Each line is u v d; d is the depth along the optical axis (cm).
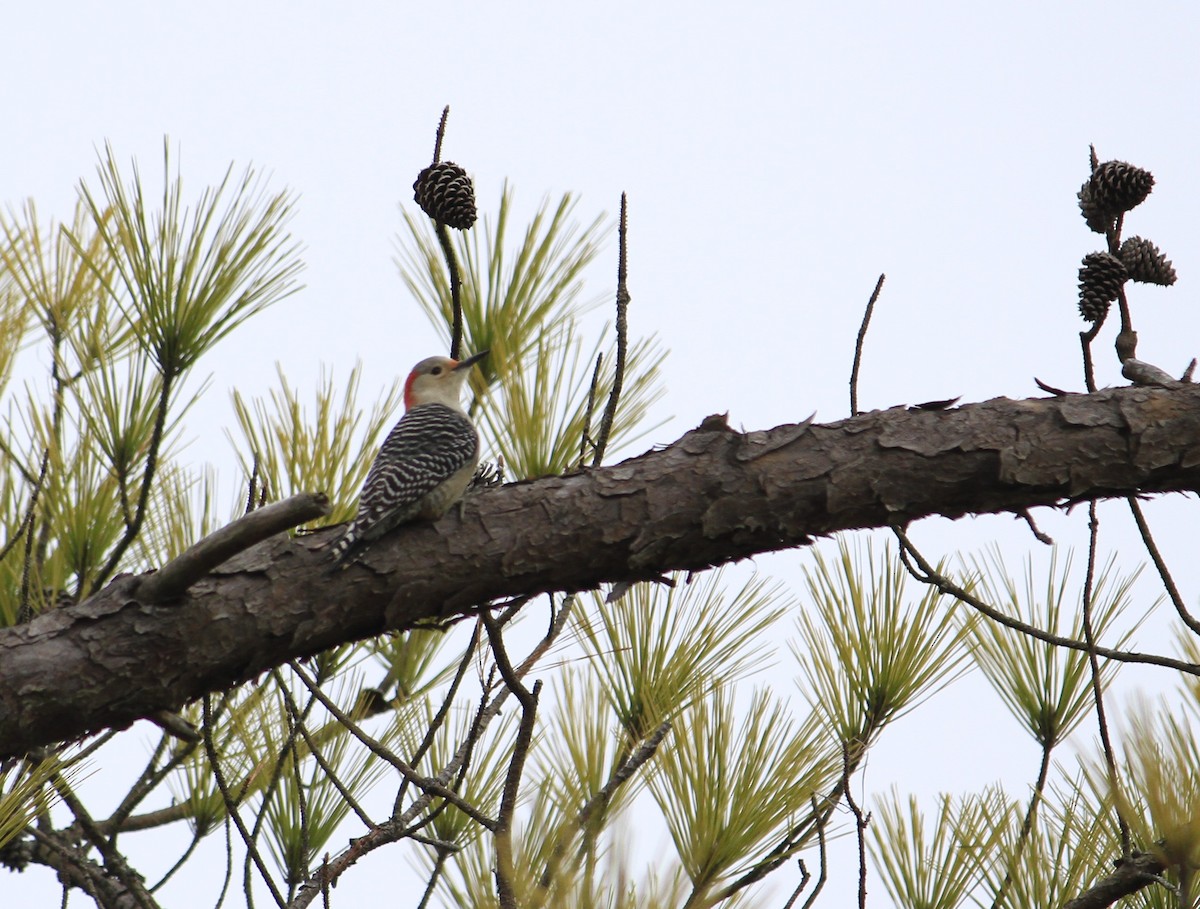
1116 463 666
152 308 728
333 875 621
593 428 763
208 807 802
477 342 800
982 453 669
